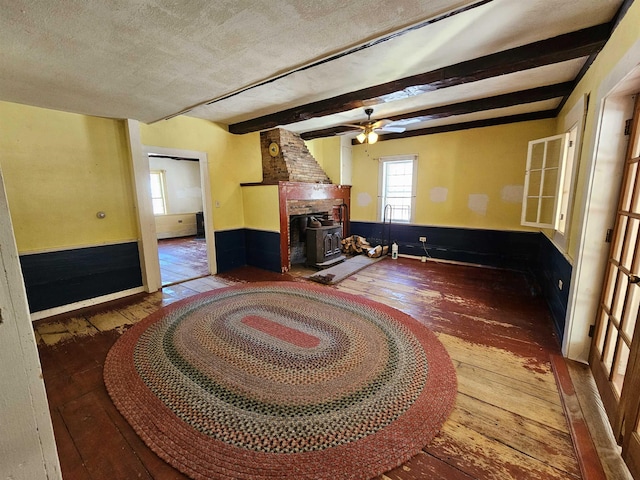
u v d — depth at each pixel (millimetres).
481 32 2025
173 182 8383
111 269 3572
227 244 4906
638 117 1801
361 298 3525
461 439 1545
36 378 597
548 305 3303
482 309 3197
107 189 3498
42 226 3057
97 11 1482
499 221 4836
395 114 4258
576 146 2586
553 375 2062
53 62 2012
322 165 6395
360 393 1883
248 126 4426
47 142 3029
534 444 1509
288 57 2078
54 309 3154
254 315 3055
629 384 1409
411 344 2471
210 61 2111
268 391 1914
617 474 1343
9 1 1354
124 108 3094
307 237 5102
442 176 5266
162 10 1499
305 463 1415
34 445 612
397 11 1565
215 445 1521
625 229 1822
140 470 1398
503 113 4426
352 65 2523
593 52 2088
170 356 2322
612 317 1836
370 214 6270
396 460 1428
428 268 4926
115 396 1884
